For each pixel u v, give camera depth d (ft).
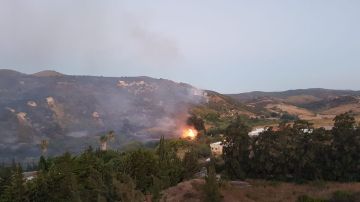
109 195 125.49
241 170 221.66
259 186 195.83
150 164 184.44
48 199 158.92
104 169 180.55
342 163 211.20
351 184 197.06
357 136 211.20
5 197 160.35
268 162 217.36
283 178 216.33
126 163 185.26
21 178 164.55
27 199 157.79
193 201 143.74
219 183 172.04
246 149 225.97
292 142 216.54
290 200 167.84
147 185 173.68
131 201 112.47
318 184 199.11
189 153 222.69
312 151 212.02
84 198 134.21
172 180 192.95
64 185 157.99
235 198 160.45
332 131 218.59
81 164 183.42
